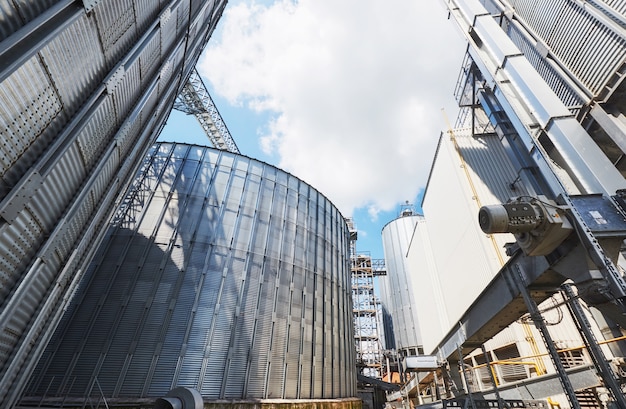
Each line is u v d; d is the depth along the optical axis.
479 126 28.06
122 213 23.00
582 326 7.82
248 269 24.11
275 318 23.53
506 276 10.22
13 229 5.18
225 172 27.64
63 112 6.10
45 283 6.62
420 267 41.34
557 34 15.59
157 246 22.12
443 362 17.88
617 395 6.86
